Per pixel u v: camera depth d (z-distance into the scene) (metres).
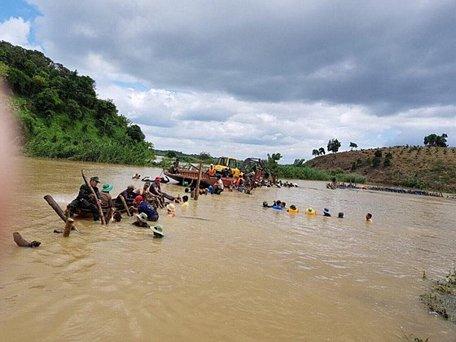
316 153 123.56
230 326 5.85
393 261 11.54
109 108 74.94
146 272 7.70
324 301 7.44
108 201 12.52
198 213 16.42
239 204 21.59
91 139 63.16
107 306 5.92
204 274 8.05
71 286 6.52
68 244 9.01
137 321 5.57
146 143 76.44
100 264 7.83
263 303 6.93
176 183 30.28
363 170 94.56
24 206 12.36
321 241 13.27
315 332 6.03
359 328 6.38
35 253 8.03
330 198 33.97
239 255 9.95
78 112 65.31
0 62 55.88
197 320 5.89
